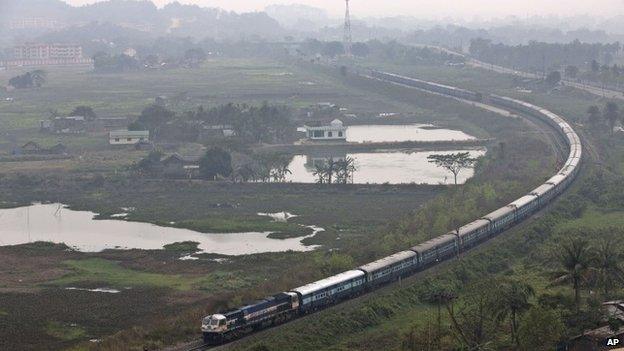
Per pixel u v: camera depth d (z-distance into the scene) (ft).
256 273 620.49
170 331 460.96
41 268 647.56
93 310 537.24
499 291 456.04
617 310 464.65
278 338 441.68
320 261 590.55
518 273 578.25
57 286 598.34
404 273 553.23
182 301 552.41
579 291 482.69
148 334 458.50
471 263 590.55
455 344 425.69
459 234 612.70
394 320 490.49
